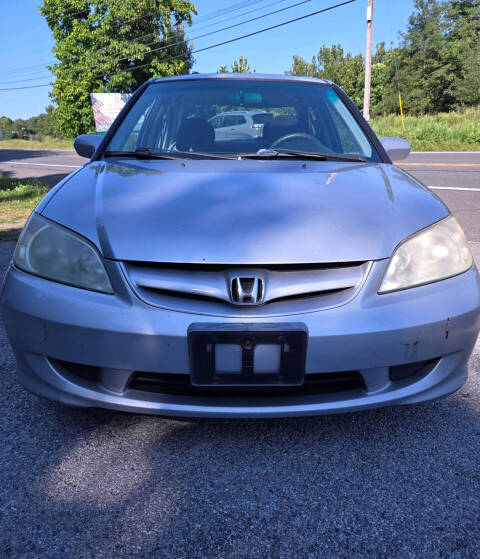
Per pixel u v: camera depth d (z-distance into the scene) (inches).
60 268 56.6
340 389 56.8
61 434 63.6
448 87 1422.2
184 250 53.9
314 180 68.1
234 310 52.2
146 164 77.4
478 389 75.3
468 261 60.8
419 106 1462.8
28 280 57.3
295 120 92.7
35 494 52.8
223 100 95.3
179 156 82.7
